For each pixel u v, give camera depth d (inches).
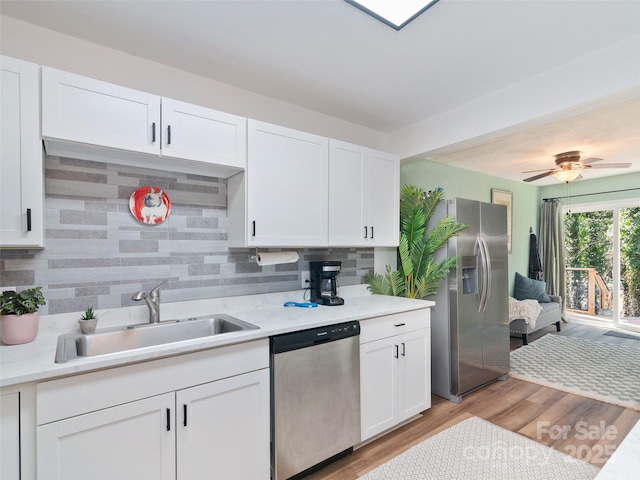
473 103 103.6
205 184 86.5
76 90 60.3
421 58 80.7
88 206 71.1
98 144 62.0
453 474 75.3
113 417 52.7
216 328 83.3
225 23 68.0
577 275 233.0
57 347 58.0
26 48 67.9
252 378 67.9
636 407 106.7
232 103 94.0
